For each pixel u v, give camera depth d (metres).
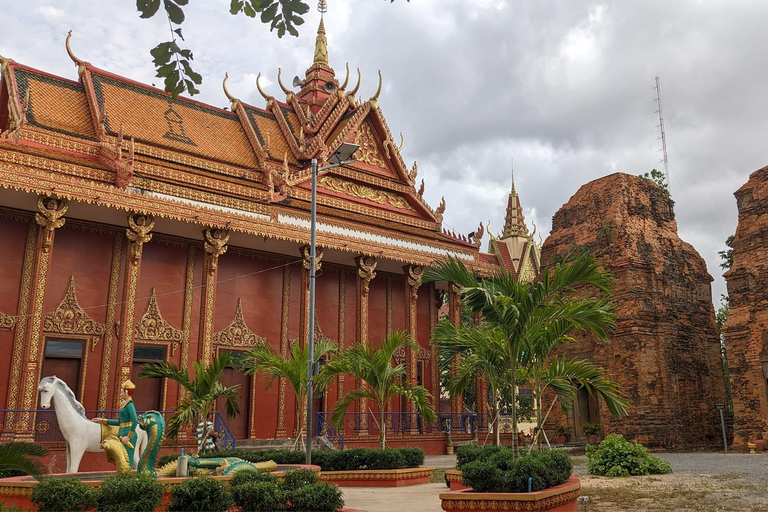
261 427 28.23
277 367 21.64
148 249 26.77
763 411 28.94
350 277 33.31
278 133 35.44
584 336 34.31
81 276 24.81
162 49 4.59
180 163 28.53
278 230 27.53
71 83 28.47
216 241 25.92
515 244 69.88
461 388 17.41
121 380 22.92
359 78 36.62
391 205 35.41
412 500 14.47
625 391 31.55
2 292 22.97
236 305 28.84
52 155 23.27
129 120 28.64
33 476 11.12
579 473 20.52
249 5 4.80
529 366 15.62
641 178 36.47
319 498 10.16
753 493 14.39
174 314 26.81
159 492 9.81
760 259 30.77
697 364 34.06
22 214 23.91
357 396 21.84
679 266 35.28
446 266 14.04
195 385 20.03
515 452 12.60
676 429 31.34
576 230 36.81
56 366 23.83
